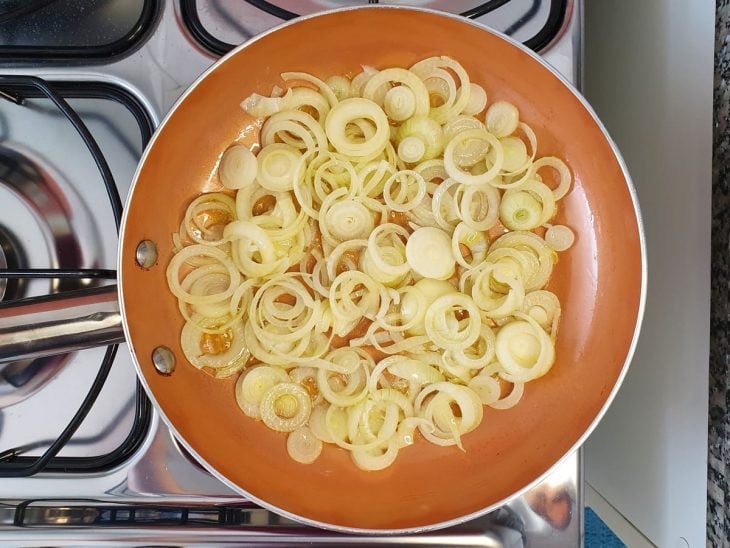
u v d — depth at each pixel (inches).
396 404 12.8
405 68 12.8
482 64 12.4
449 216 13.0
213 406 12.4
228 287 12.7
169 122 11.3
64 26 13.3
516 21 12.9
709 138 11.9
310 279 12.9
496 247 12.9
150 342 11.6
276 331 12.8
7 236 13.6
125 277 11.0
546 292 12.9
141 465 12.8
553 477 12.9
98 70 12.9
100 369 12.4
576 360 12.6
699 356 12.3
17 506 12.8
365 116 12.6
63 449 13.2
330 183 13.0
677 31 12.5
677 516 13.0
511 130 12.8
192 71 13.0
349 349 12.8
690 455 12.6
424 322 12.7
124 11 13.3
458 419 12.7
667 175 13.0
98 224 13.6
